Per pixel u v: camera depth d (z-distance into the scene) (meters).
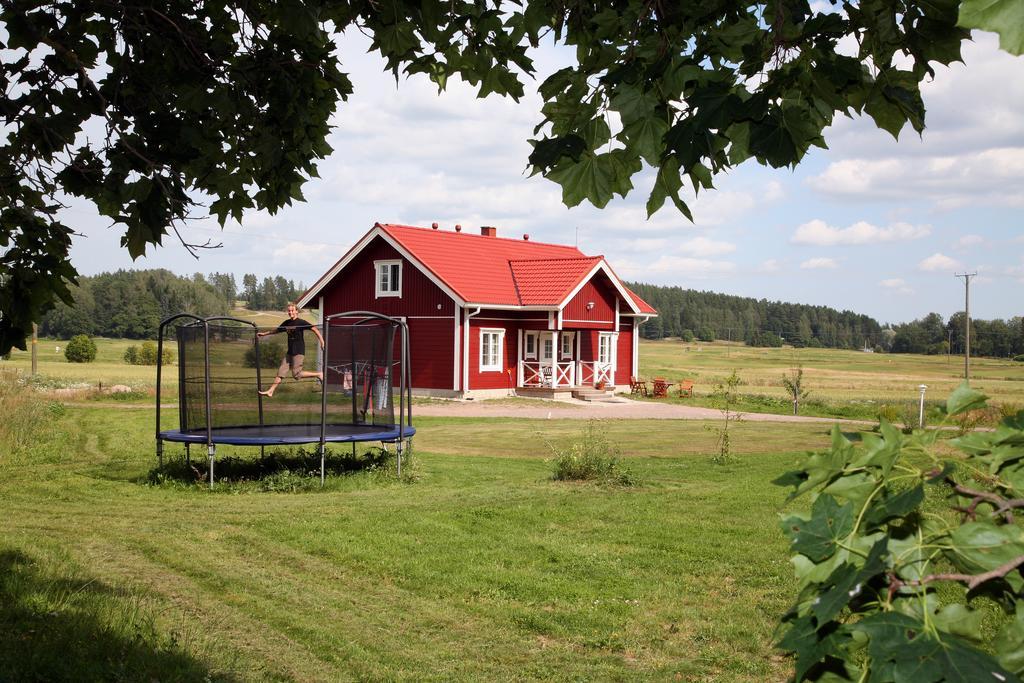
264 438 13.96
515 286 37.25
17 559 8.02
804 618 1.23
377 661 6.02
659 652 6.23
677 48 2.25
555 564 8.60
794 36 2.17
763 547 9.19
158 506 11.79
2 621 5.94
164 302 133.00
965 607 1.16
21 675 4.89
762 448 19.95
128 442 19.58
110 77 4.41
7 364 65.88
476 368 35.19
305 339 16.02
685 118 2.03
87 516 10.90
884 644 1.08
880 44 2.36
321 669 5.81
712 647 6.30
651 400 39.56
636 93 2.18
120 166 4.36
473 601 7.47
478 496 12.48
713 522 10.45
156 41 4.43
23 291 4.53
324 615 7.04
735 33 2.22
